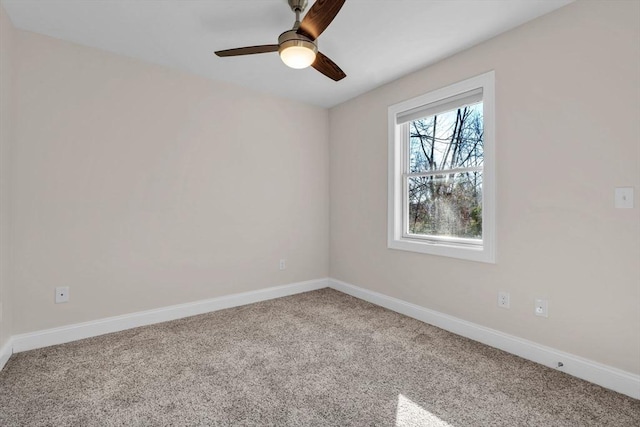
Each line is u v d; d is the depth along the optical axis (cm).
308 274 390
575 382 187
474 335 247
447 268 268
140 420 154
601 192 183
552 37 202
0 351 200
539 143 209
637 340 172
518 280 221
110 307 261
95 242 254
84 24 219
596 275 186
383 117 326
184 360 214
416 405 166
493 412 161
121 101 264
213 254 316
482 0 190
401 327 273
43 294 233
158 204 284
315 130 392
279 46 187
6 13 204
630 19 172
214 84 314
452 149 277
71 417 156
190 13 206
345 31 225
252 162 341
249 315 303
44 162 232
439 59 267
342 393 177
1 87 198
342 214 384
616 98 177
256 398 172
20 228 224
